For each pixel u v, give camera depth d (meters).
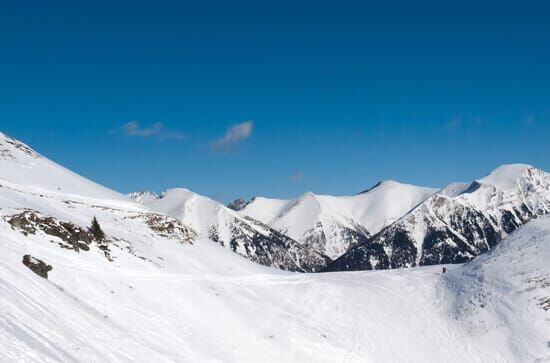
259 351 45.75
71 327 30.50
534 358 51.41
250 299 55.59
